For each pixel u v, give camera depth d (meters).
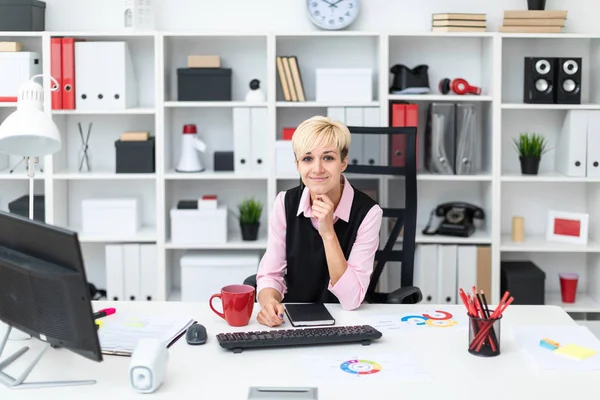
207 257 4.07
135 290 4.06
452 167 4.02
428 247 4.04
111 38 4.13
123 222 4.09
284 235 2.66
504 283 4.07
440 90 4.07
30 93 2.28
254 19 4.14
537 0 3.96
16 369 1.92
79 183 4.27
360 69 3.95
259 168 4.02
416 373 1.87
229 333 2.08
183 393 1.76
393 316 2.32
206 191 4.30
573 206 4.31
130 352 2.00
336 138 2.39
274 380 1.83
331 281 2.43
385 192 4.00
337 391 1.77
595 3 4.14
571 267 4.36
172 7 4.12
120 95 3.93
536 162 4.04
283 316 2.33
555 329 2.18
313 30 4.11
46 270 1.75
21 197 4.15
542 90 3.99
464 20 3.91
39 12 4.00
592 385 1.81
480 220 4.26
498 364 1.94
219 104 3.93
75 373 1.89
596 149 3.97
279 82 4.17
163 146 3.96
